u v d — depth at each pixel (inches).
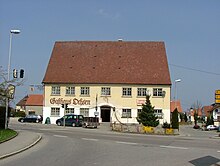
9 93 1322.6
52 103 2477.9
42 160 595.8
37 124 2322.8
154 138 1246.3
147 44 2687.0
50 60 2630.4
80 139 1077.1
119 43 2709.2
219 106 3029.0
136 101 2440.9
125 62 2586.1
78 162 574.9
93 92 2471.7
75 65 2591.0
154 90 2447.1
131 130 1712.6
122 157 651.5
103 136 1249.4
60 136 1190.3
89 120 1975.9
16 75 1347.2
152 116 1873.8
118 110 2445.9
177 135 1615.4
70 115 2167.8
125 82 2455.7
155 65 2554.1
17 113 3708.2
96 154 692.7
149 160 617.0
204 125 2805.1
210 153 763.4
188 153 751.1
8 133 1110.4
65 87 2486.5
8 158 620.1
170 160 625.0
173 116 2027.6
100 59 2620.6
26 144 842.8
